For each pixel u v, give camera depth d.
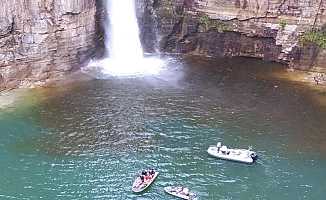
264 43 116.69
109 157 85.44
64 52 107.56
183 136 90.81
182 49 119.31
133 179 80.88
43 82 105.44
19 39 102.38
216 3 116.25
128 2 115.31
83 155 85.88
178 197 77.69
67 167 83.19
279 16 113.88
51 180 80.56
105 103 99.38
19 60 103.19
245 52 118.38
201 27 117.69
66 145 88.12
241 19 115.81
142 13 117.00
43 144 88.31
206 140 89.81
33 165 83.56
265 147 88.56
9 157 85.25
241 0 114.88
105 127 92.62
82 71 110.38
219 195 78.12
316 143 89.69
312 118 96.62
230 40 118.06
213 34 117.81
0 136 90.06
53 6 103.88
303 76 110.62
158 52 119.31
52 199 76.81
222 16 116.62
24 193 77.94
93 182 80.19
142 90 104.12
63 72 108.38
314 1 110.31
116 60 115.12
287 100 102.25
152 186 79.75
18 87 103.75
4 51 101.38
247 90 105.44
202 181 80.88
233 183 80.56
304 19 111.94
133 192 78.25
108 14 113.75
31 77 105.06
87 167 83.19
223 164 84.44
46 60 105.69
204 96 102.75
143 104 99.44
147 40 119.19
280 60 115.75
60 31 105.88
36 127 92.38
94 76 108.81
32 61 104.38
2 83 102.50
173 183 80.25
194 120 95.12
